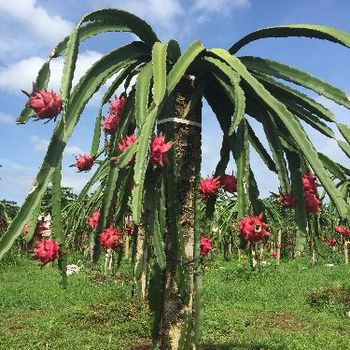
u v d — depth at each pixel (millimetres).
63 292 12312
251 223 2621
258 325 8461
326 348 6664
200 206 2869
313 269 17688
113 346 6406
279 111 2643
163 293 2826
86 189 3242
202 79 2924
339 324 8586
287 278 15531
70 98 2443
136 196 2182
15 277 16250
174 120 2816
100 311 7871
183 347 2672
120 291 9883
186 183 2852
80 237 15430
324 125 2869
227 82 2828
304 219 2844
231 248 21047
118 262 3457
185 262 2682
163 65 2574
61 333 7258
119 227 3326
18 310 10336
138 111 2615
